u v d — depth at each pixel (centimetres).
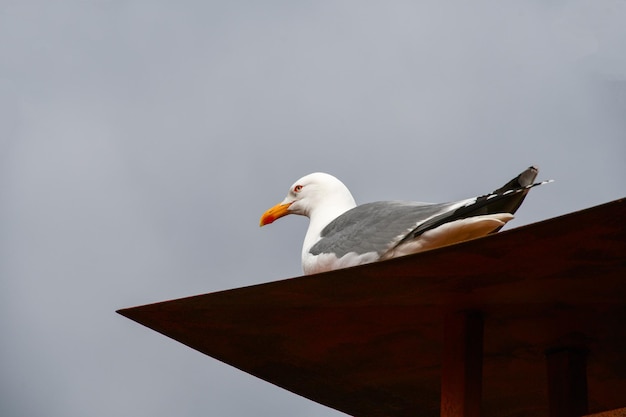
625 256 988
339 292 1110
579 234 957
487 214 1238
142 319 1205
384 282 1079
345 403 1405
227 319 1194
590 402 1349
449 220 1245
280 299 1137
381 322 1186
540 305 1115
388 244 1298
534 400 1355
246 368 1326
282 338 1241
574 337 1191
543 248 987
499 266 1028
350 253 1345
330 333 1218
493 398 1371
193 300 1154
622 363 1240
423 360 1270
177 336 1245
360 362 1292
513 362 1268
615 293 1071
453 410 1104
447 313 1145
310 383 1359
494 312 1135
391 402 1390
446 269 1042
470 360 1119
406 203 1400
